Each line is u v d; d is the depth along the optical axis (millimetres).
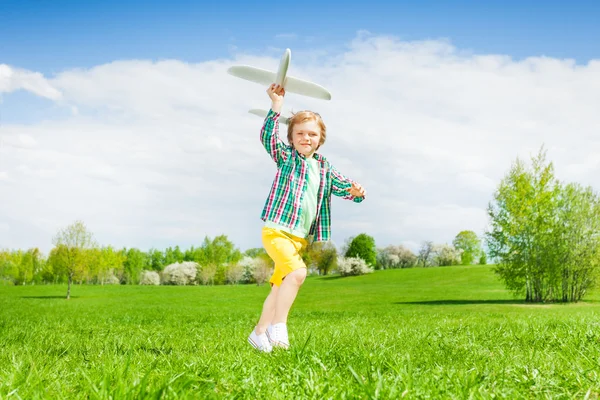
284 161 4469
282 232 4305
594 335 5375
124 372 2830
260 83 4617
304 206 4367
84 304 32406
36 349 5246
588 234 28516
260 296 43594
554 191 28891
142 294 47875
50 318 17000
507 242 29328
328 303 34062
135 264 85000
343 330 8297
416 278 58312
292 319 15500
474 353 4254
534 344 5184
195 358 3740
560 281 28781
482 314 15656
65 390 2674
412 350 4570
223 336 7672
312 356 3408
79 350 5273
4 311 23438
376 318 14180
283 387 2707
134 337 7461
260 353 4117
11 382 2670
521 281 29688
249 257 79938
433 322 11148
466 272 58156
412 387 2566
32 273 78125
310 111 4582
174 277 82125
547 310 20172
